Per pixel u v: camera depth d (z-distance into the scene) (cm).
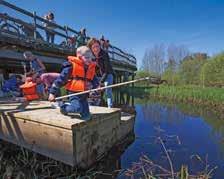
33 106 519
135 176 414
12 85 764
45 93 634
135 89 3281
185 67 4053
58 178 364
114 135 513
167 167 473
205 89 2064
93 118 399
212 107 1631
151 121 1055
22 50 714
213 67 2850
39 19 782
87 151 387
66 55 938
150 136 738
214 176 445
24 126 410
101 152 443
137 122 1024
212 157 547
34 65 618
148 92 2762
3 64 817
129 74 2117
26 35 735
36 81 613
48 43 826
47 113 426
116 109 524
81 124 359
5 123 448
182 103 1973
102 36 977
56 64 934
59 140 358
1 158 401
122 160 508
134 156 537
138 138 707
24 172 379
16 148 438
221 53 2795
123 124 577
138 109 1542
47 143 376
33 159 395
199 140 711
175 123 1010
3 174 373
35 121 388
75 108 362
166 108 1606
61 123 350
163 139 698
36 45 757
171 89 2472
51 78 573
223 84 2652
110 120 482
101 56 548
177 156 545
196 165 494
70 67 351
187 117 1195
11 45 663
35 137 394
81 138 364
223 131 855
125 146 603
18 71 1030
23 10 704
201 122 1049
